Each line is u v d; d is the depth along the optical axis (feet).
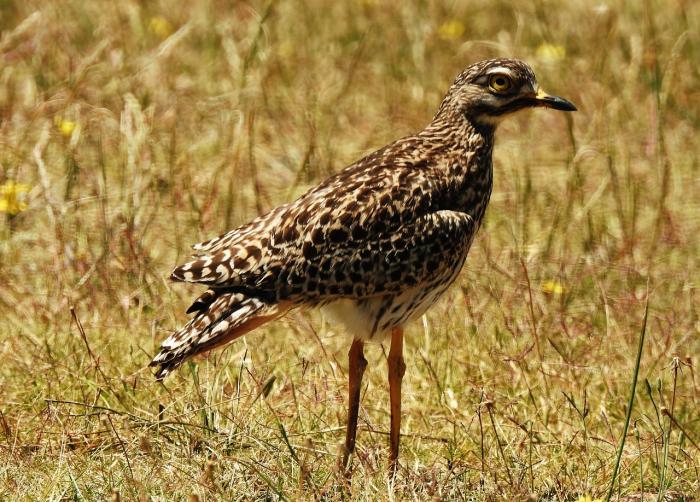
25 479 31.04
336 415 35.45
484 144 34.76
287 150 51.78
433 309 41.93
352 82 57.88
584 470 32.94
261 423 34.14
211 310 31.71
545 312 41.52
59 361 36.94
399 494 30.89
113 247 44.01
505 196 49.57
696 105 56.44
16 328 39.58
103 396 35.58
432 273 33.17
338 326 40.04
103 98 53.11
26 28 58.08
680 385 37.81
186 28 55.42
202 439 32.27
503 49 58.54
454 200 33.73
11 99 53.11
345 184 32.71
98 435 33.42
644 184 50.39
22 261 43.96
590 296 42.98
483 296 42.70
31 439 33.40
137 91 53.78
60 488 30.76
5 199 45.37
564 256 44.80
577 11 63.31
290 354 38.60
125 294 41.57
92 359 36.68
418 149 34.01
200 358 37.17
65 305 40.73
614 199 49.65
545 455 33.78
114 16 60.29
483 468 32.01
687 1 63.05
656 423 35.81
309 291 32.12
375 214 32.27
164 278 42.37
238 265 31.73
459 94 34.76
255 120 53.01
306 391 36.11
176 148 51.08
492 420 32.58
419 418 36.11
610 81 57.57
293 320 39.83
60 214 45.44
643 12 61.72
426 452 34.22
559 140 53.93
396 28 62.28
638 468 33.32
